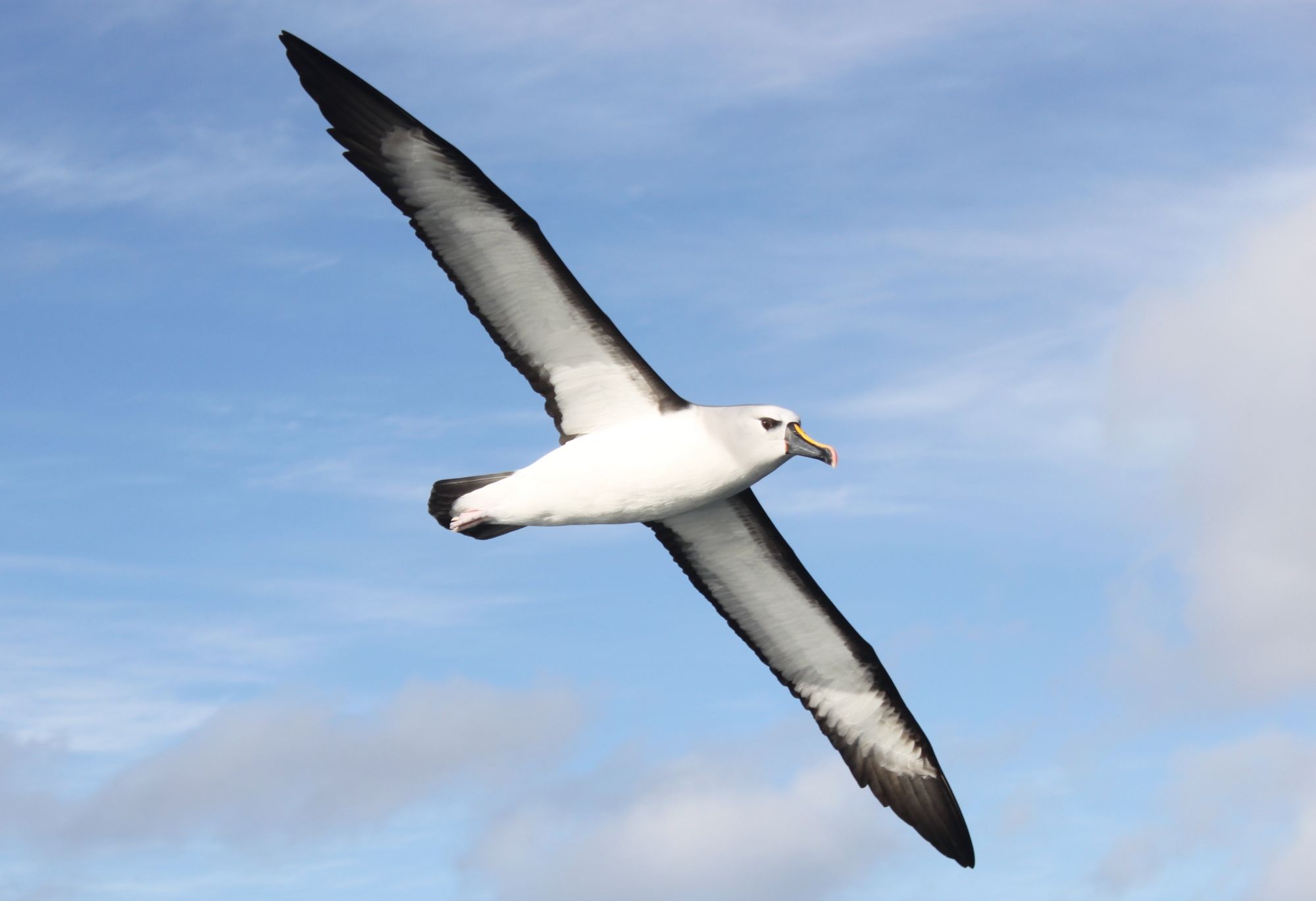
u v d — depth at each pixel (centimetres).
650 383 1238
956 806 1451
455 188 1144
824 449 1223
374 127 1133
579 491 1241
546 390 1258
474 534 1309
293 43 1117
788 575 1413
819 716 1507
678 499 1248
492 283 1199
